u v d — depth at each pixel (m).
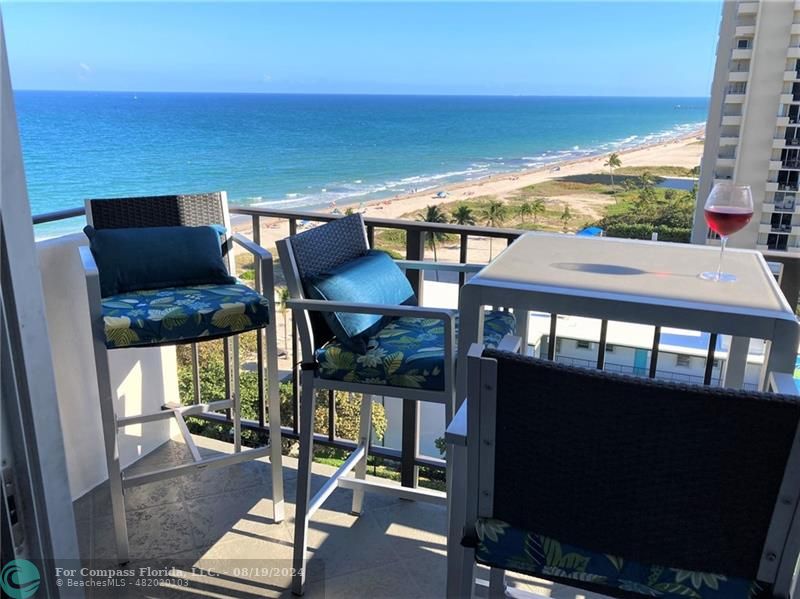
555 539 1.04
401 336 1.87
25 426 0.97
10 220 0.91
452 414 1.68
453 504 1.30
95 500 2.33
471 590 1.17
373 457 2.52
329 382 1.77
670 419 0.86
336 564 2.00
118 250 2.10
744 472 0.86
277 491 2.18
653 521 0.95
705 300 1.39
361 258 2.02
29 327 0.96
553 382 0.90
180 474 2.06
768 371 1.34
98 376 1.86
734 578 0.96
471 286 1.50
